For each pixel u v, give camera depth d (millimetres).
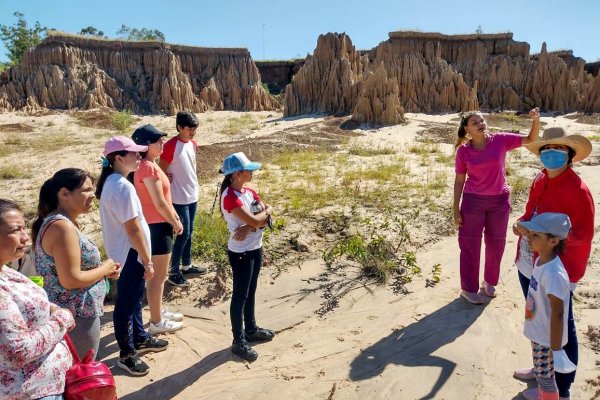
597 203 9250
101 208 3936
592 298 5504
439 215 8680
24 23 51719
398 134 20203
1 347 2203
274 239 7363
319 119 25172
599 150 15062
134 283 4090
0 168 13344
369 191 10297
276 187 10789
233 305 4508
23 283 2430
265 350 4789
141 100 32562
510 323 5062
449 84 28000
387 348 4699
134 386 4195
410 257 6387
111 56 33219
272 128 23484
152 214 4637
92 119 26766
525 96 29906
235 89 34656
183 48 35094
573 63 33969
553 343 3279
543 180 3971
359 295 5859
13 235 2330
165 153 5633
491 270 5539
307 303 5699
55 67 30812
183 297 5793
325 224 8164
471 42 31734
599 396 3867
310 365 4496
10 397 2301
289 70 42125
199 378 4320
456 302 5547
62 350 2574
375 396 4008
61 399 2508
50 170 13391
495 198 5219
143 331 4637
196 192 5980
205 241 7012
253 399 4031
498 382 4121
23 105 29766
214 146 16250
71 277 3025
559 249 3324
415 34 30406
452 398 3951
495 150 5078
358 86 25500
